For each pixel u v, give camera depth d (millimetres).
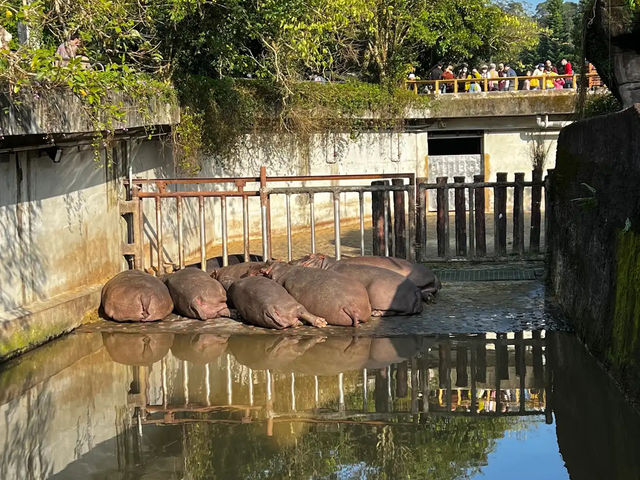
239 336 10969
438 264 14430
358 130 21719
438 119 23188
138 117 12734
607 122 9180
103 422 8016
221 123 17562
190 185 17156
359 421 8023
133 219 13727
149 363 9945
